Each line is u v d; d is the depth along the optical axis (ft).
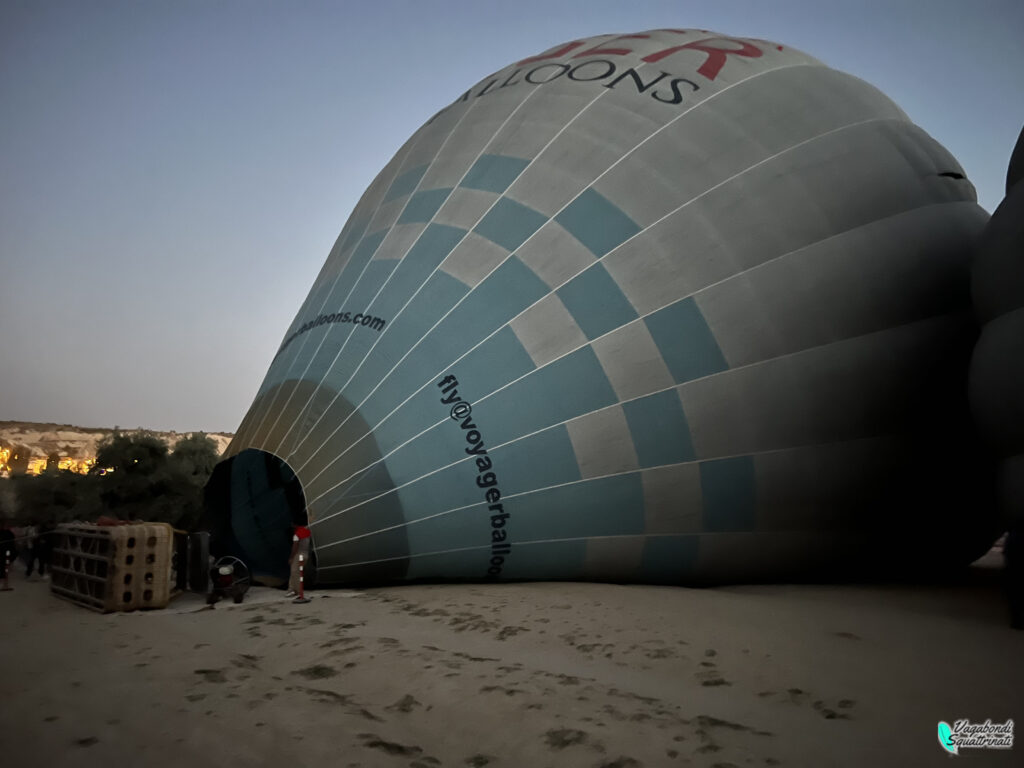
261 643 18.92
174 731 12.21
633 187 30.53
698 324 28.71
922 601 27.35
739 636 19.90
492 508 27.50
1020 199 26.40
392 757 11.43
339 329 31.71
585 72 35.04
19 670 16.10
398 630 20.47
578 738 12.34
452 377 28.63
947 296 32.32
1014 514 25.29
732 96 33.45
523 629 20.56
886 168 33.24
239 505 34.96
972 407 27.32
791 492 29.19
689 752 11.87
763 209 30.53
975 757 11.83
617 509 27.96
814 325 29.76
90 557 26.04
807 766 11.40
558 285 29.22
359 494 27.58
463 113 37.06
